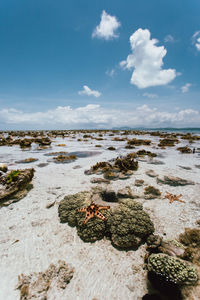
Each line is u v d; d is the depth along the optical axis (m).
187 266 3.71
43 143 28.77
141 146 26.56
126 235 4.93
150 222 5.52
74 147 25.98
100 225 5.29
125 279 3.81
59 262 4.27
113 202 7.53
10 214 6.52
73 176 11.28
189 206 7.07
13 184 8.09
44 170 12.75
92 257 4.45
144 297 3.39
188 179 10.42
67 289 3.60
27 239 5.12
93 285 3.69
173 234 5.31
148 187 8.89
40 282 3.72
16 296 3.45
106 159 16.70
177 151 21.42
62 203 6.85
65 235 5.31
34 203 7.43
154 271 3.73
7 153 20.69
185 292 3.40
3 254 4.54
